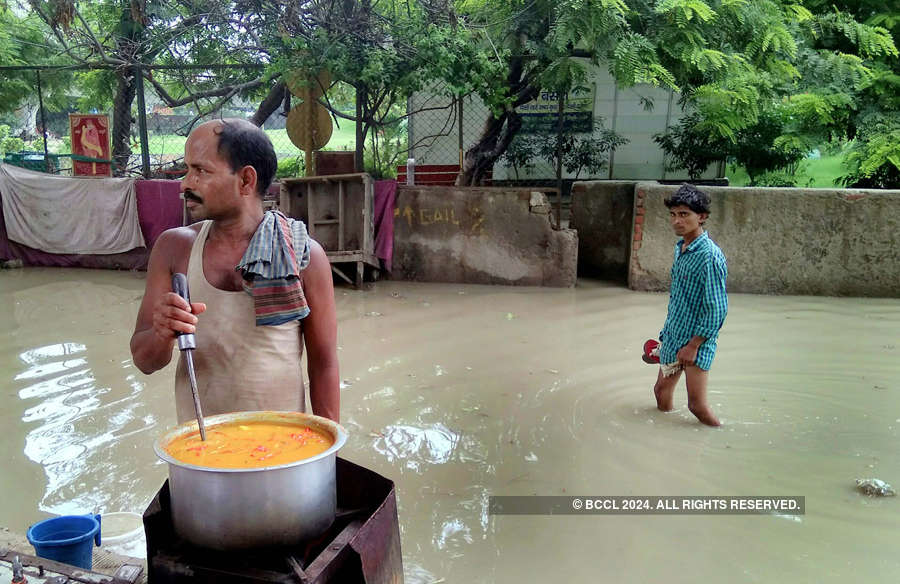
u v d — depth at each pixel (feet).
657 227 29.66
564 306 27.48
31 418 16.25
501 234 31.24
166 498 5.73
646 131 48.01
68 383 18.62
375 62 31.27
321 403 7.57
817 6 38.99
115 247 34.60
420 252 32.01
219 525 4.84
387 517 5.64
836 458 14.52
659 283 30.01
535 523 11.99
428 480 13.48
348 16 32.94
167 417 16.37
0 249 35.09
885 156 33.04
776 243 29.73
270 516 4.87
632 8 32.68
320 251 7.32
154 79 41.91
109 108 52.26
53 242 35.14
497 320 25.31
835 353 21.66
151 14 38.83
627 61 30.37
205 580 5.01
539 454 14.67
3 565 6.41
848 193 28.94
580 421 16.39
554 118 48.29
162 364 6.90
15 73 46.62
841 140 39.32
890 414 16.88
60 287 30.89
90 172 35.29
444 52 31.17
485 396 17.90
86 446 14.79
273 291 6.81
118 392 17.98
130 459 14.20
